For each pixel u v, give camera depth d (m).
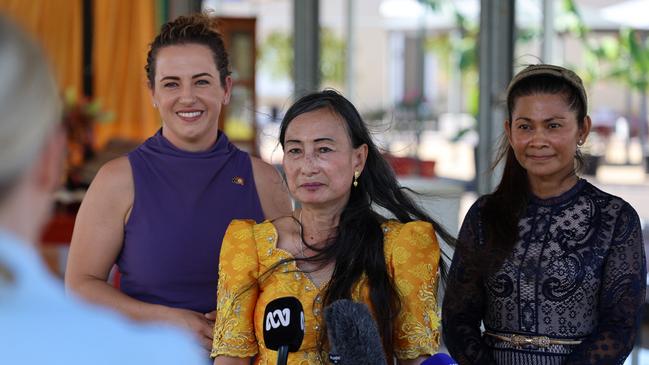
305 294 2.61
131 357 1.16
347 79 12.46
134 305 3.05
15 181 1.15
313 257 2.64
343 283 2.56
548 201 2.94
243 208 3.23
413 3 12.87
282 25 16.94
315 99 2.76
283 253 2.67
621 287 2.82
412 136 12.51
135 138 8.82
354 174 2.77
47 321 1.13
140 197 3.14
